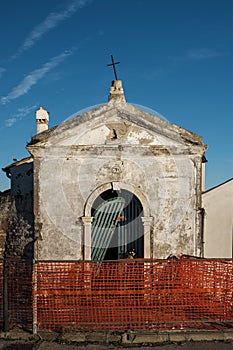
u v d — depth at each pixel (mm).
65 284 8219
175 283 8094
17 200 11781
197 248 10352
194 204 10422
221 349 6773
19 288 9242
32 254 11031
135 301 7805
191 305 7938
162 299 7957
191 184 10461
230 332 7320
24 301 9125
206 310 7969
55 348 6812
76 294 7848
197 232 10367
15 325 7773
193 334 7242
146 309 7828
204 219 10938
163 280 8156
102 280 8227
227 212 11820
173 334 7238
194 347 6859
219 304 7992
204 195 11883
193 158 10477
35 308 7387
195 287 8133
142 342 7043
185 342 7062
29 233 11234
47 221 10367
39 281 7953
